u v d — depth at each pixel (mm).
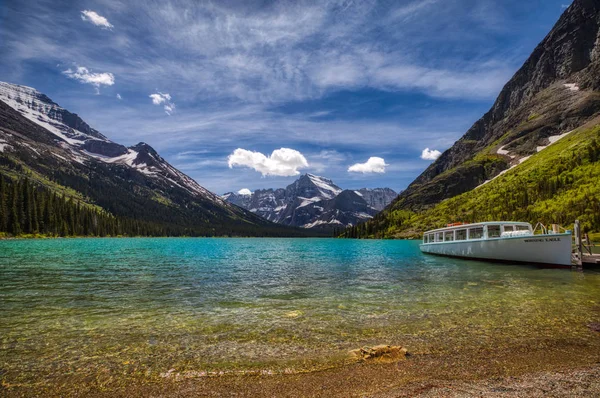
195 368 11977
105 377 11273
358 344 14375
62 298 24156
